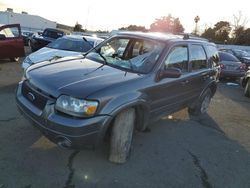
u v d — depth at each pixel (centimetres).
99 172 387
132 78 412
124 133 398
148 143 504
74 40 955
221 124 675
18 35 1219
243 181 421
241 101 981
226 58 1423
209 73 654
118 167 405
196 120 672
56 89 362
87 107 348
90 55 517
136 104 399
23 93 418
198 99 653
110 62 473
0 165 375
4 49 1141
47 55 822
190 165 444
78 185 355
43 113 362
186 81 547
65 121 347
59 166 390
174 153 478
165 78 468
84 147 360
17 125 500
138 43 495
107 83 382
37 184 347
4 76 908
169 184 384
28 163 388
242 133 630
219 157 488
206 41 677
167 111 516
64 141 355
